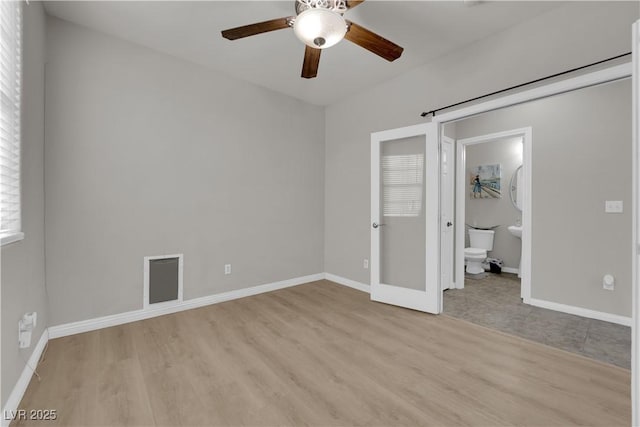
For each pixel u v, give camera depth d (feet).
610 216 8.98
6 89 5.01
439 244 9.65
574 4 6.86
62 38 7.67
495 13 7.34
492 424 4.81
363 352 7.16
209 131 10.37
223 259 10.80
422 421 4.88
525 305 10.55
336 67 10.19
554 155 10.05
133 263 8.87
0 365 4.58
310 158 13.52
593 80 6.64
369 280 12.01
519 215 15.15
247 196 11.42
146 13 7.45
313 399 5.43
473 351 7.21
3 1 4.81
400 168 10.65
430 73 9.73
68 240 7.82
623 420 4.88
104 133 8.32
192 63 9.95
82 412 5.05
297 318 9.29
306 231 13.39
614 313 8.89
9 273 4.97
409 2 6.97
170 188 9.54
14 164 5.37
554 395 5.53
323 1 5.88
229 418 4.94
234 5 7.14
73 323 7.93
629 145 8.69
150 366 6.47
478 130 12.21
